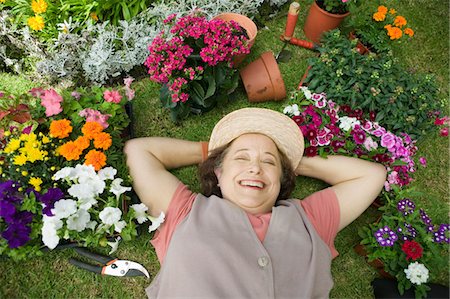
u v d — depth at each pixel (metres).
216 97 2.48
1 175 1.98
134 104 2.61
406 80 2.53
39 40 2.56
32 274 2.12
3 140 2.05
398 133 2.50
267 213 1.99
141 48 2.59
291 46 2.95
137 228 2.22
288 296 1.76
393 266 2.09
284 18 3.07
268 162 2.02
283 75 2.86
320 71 2.53
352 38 2.82
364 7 3.09
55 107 2.04
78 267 2.17
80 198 1.86
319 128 2.35
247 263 1.74
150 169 2.14
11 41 2.53
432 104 2.47
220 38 2.20
